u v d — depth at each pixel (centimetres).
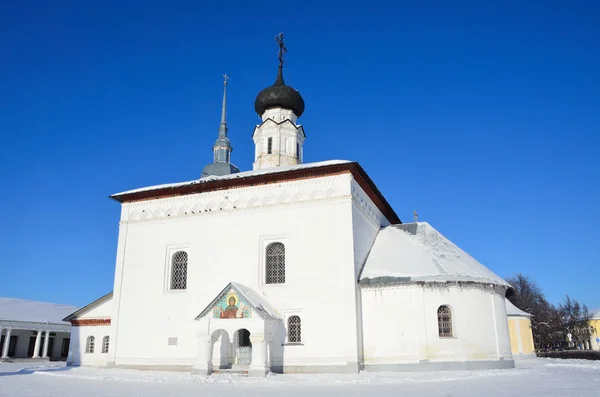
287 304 2980
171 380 2472
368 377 2453
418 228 3484
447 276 2894
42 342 5819
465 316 2909
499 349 2966
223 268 3192
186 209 3406
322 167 3083
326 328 2869
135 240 3484
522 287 9688
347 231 2981
